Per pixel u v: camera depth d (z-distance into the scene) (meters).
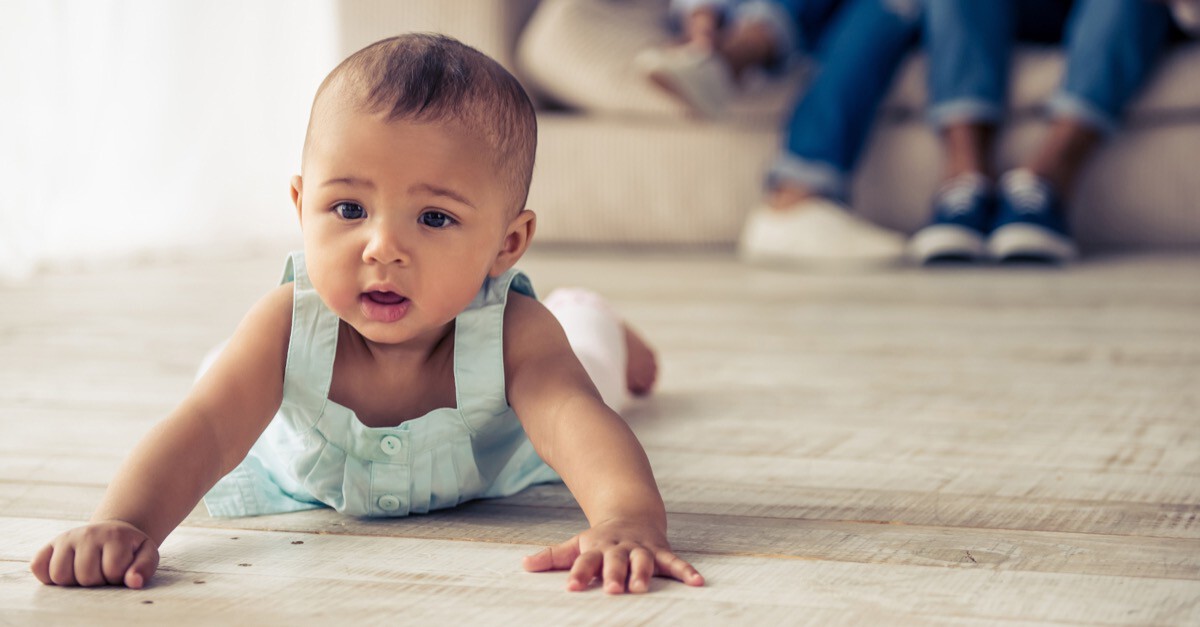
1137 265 2.55
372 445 0.92
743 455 1.13
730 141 2.91
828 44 2.75
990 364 1.59
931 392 1.42
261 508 0.96
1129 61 2.56
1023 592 0.75
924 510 0.94
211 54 3.19
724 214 2.94
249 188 3.33
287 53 3.40
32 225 2.61
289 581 0.78
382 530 0.91
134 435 1.20
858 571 0.79
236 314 2.07
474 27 2.93
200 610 0.72
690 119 2.92
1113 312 2.00
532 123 0.92
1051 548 0.84
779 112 2.88
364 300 0.86
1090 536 0.87
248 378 0.90
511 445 1.00
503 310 0.94
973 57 2.59
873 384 1.47
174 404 1.34
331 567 0.81
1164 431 1.21
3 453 1.12
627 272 2.61
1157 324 1.88
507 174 0.89
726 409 1.34
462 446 0.95
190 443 0.85
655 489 0.84
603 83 2.91
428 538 0.88
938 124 2.64
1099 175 2.73
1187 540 0.86
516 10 3.02
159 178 3.09
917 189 2.80
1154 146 2.70
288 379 0.92
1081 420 1.26
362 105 0.85
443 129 0.85
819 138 2.68
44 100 2.66
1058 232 2.54
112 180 2.93
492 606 0.73
